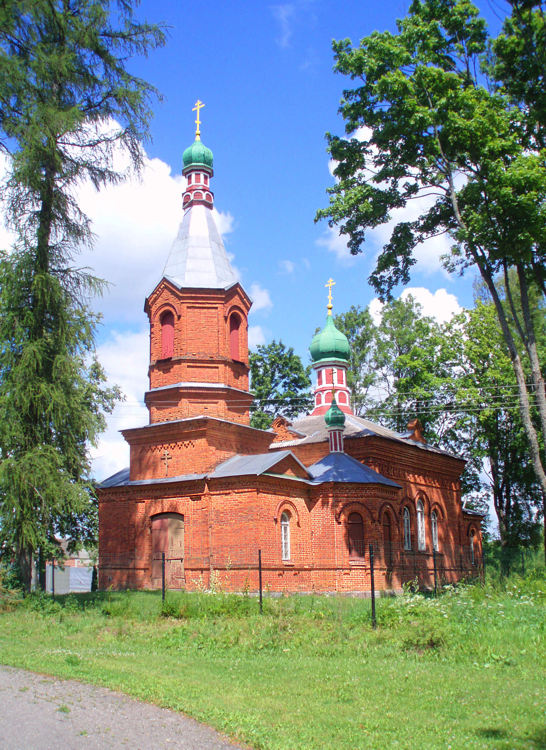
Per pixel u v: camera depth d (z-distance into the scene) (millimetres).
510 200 27031
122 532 33469
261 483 30109
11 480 23047
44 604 23156
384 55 28656
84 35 24422
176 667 14445
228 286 34438
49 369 24797
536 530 51500
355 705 11539
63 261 25641
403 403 56469
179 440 32625
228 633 18016
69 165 25203
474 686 12617
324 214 30625
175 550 31719
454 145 29109
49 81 24062
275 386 62844
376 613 19219
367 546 32375
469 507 53875
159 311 34500
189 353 33344
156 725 9898
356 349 63375
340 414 36438
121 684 12078
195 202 36906
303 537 32312
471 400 46344
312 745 9391
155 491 32656
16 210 24609
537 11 27812
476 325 49062
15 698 10805
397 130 29031
